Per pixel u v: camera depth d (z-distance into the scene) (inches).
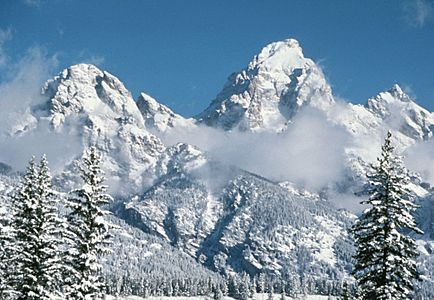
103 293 2112.5
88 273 2086.6
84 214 2126.0
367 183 1647.4
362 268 1610.5
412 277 1577.3
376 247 1560.0
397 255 1578.5
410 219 1574.8
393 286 1540.4
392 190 1605.6
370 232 1593.3
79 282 2058.3
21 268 2153.1
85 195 2137.1
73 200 2132.1
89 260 2052.2
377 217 1594.5
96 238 2089.1
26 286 2110.0
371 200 1600.6
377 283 1568.7
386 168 1621.6
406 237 1574.8
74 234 2112.5
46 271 2134.6
